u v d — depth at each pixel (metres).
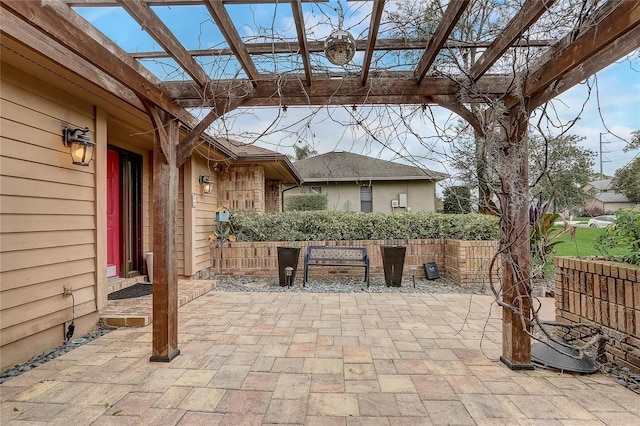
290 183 12.32
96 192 3.63
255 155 7.11
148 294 4.53
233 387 2.32
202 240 6.48
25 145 2.81
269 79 2.72
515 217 2.62
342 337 3.29
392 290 5.54
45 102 3.02
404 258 5.87
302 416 1.99
